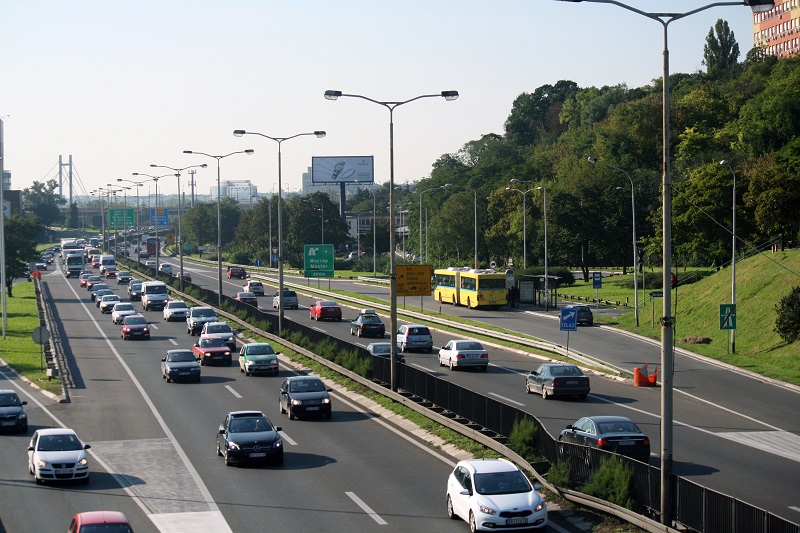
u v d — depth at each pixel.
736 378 55.09
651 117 144.00
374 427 42.69
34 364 63.75
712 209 93.00
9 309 102.44
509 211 137.62
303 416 44.50
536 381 48.88
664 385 24.73
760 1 24.25
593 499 27.48
